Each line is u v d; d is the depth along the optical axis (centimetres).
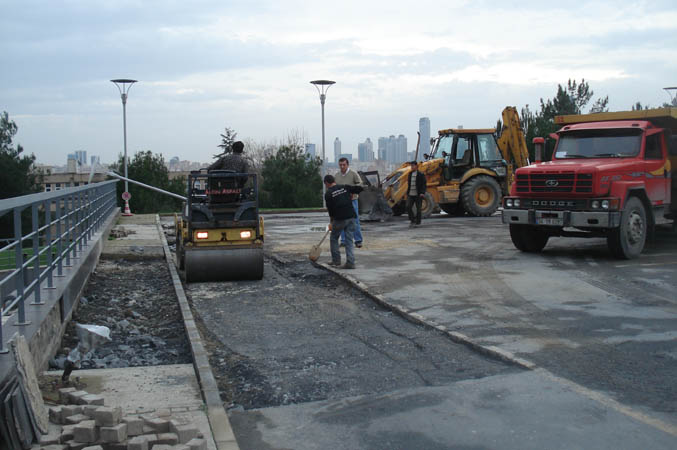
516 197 1244
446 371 562
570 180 1156
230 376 576
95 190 1417
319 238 1672
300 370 584
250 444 423
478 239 1538
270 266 1215
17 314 575
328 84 3319
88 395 445
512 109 2398
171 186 4562
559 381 520
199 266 1024
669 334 656
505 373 549
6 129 3778
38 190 3828
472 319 737
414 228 1850
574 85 4281
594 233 1231
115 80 3216
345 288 965
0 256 750
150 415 449
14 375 412
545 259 1190
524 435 420
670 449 394
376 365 589
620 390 498
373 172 2148
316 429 445
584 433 420
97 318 825
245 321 785
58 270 789
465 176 2223
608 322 710
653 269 1052
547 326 698
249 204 1059
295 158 4319
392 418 458
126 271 1230
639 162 1206
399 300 841
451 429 434
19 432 375
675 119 1293
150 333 762
